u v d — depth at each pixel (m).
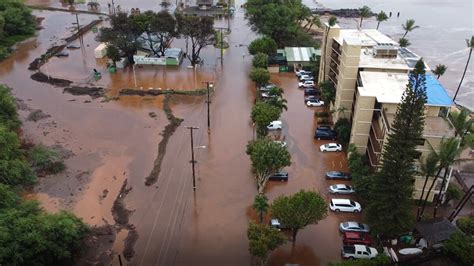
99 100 84.75
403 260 44.94
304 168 62.59
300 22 136.88
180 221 51.41
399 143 43.59
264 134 67.50
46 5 165.38
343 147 67.50
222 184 58.41
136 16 101.44
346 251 46.06
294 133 72.69
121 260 45.56
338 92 71.69
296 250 47.28
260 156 53.28
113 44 100.12
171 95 86.75
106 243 47.94
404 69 66.44
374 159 57.28
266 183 58.72
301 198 45.38
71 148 67.12
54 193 56.50
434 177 49.34
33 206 47.44
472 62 112.19
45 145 67.50
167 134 71.25
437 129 49.75
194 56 101.75
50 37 127.25
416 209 53.59
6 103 71.50
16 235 40.81
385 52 70.56
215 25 144.00
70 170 61.47
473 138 57.12
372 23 151.12
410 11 173.50
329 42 83.50
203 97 86.19
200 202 54.81
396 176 44.69
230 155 65.25
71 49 116.38
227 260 45.75
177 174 60.47
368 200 52.41
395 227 46.09
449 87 97.00
